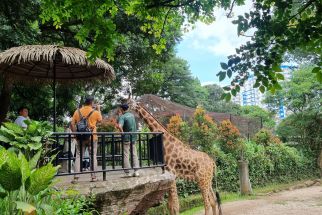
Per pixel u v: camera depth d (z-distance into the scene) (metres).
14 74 8.48
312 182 19.39
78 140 6.61
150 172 7.65
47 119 14.79
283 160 19.11
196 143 13.33
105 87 17.73
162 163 7.73
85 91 15.20
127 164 7.36
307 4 4.34
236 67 4.45
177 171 9.31
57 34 14.16
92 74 8.45
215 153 14.59
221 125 15.23
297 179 20.11
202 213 11.14
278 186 17.58
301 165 20.48
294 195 15.26
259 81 4.57
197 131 13.27
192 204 12.23
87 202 5.61
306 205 12.70
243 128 19.52
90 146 6.64
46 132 5.33
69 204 4.86
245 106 38.84
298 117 23.36
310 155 22.20
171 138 9.45
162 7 5.59
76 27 13.80
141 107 9.50
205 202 9.41
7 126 5.09
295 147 22.94
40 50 6.53
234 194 14.98
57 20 5.34
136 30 13.90
